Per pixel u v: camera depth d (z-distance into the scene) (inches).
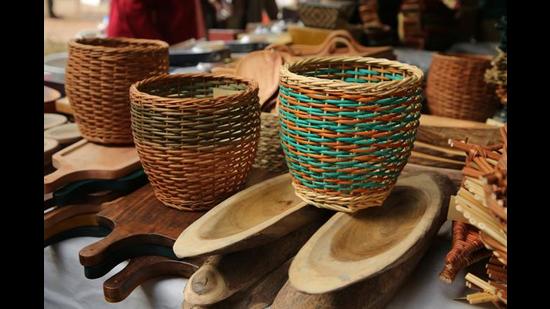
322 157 26.3
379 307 25.2
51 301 33.9
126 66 36.5
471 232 27.2
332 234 26.2
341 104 24.9
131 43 42.0
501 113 50.5
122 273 27.5
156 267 28.9
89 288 32.4
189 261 28.5
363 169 26.3
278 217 26.8
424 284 27.4
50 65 59.4
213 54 61.2
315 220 29.7
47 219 31.6
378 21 80.6
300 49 58.0
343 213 28.1
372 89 24.6
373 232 27.1
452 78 53.3
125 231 29.1
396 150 26.6
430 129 39.6
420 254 27.7
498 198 21.5
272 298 26.7
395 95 25.2
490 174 21.9
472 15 85.4
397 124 26.0
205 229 26.5
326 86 24.9
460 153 37.9
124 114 37.8
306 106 25.8
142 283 28.6
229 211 28.5
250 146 31.9
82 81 37.0
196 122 29.0
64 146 41.2
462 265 25.6
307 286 21.3
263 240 25.8
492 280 24.6
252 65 40.7
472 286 25.1
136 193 34.4
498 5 85.8
